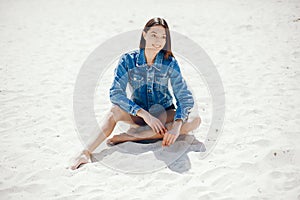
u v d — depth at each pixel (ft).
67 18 28.17
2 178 9.36
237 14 26.61
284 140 10.49
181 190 8.67
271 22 23.57
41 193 8.81
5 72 17.26
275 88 14.24
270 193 8.46
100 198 8.52
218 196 8.45
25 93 14.82
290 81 14.79
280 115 12.07
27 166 9.87
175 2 32.71
